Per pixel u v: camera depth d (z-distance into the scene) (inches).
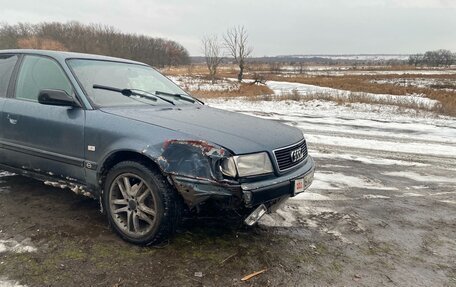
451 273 123.2
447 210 183.2
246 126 136.7
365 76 2090.3
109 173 128.6
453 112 578.9
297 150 136.9
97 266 112.1
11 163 156.9
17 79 158.7
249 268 116.6
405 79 1759.4
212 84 1307.8
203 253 123.2
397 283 115.2
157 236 121.3
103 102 139.7
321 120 485.7
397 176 241.8
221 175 111.4
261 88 1045.8
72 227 136.4
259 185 115.6
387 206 183.9
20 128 148.9
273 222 153.4
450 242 147.0
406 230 156.0
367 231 152.2
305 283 111.0
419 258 132.3
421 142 363.6
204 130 122.7
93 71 153.3
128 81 163.2
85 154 132.5
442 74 2301.9
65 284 102.7
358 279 115.6
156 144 117.4
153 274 109.7
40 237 127.8
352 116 541.0
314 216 163.9
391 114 571.5
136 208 125.0
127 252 121.1
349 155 294.0
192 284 106.1
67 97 133.9
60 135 137.6
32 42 2682.1
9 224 136.3
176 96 173.5
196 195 112.0
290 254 127.7
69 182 141.0
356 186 213.6
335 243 139.1
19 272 107.0
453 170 264.7
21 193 166.7
